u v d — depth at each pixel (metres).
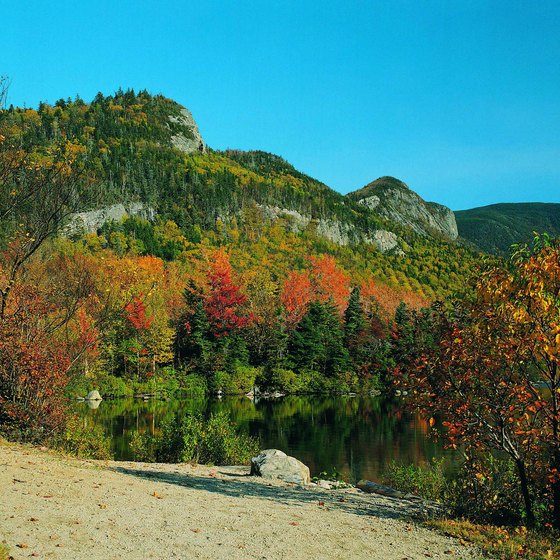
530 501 10.77
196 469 15.45
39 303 16.59
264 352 71.69
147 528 7.33
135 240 130.88
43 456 12.52
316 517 9.67
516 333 9.84
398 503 13.00
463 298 10.65
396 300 147.50
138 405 49.12
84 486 9.51
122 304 22.58
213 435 19.00
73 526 6.88
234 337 69.25
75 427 16.84
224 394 63.28
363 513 10.77
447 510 11.30
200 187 183.75
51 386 15.79
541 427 10.12
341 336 76.50
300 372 70.00
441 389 10.61
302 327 73.00
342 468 23.30
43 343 16.25
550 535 9.20
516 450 10.66
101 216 137.38
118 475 11.71
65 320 17.91
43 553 5.72
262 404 53.97
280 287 109.38
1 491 8.09
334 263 167.25
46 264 23.91
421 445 29.22
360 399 61.34
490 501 10.83
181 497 10.01
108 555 6.00
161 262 117.38
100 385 53.69
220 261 127.50
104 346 51.00
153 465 15.50
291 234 190.12
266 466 15.14
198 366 65.31
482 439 10.47
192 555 6.44
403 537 8.66
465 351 10.26
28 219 17.86
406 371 11.02
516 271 9.78
